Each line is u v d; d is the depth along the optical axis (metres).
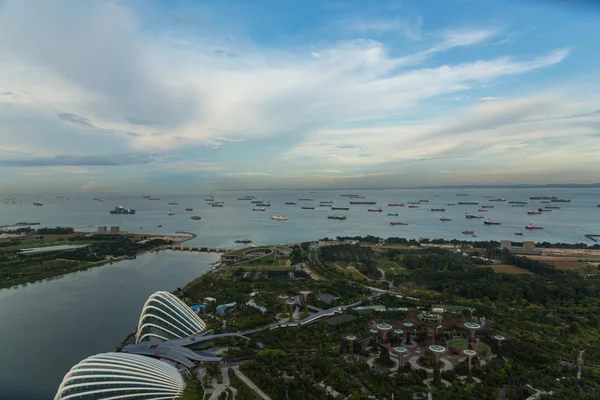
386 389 156.75
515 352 187.62
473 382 165.12
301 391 154.62
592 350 192.00
